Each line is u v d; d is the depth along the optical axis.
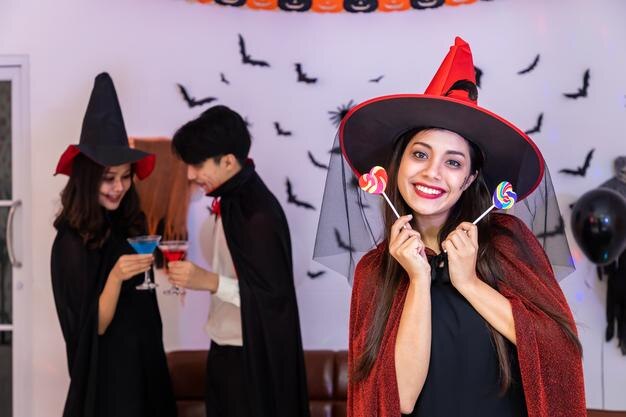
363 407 1.79
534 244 1.86
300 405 3.05
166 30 4.07
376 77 4.05
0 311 4.08
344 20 4.05
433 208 1.80
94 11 4.05
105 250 3.01
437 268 1.83
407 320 1.74
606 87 3.95
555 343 1.69
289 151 4.07
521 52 3.99
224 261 3.18
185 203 3.98
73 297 2.93
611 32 3.94
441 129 1.81
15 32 4.05
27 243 4.03
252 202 3.04
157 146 4.02
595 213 3.49
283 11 4.07
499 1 4.00
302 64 4.07
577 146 3.97
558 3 3.97
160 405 3.10
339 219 2.08
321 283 4.07
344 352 3.80
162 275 4.02
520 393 1.75
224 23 4.07
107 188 2.99
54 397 4.03
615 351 3.93
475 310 1.76
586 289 3.95
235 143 3.01
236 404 3.02
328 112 4.07
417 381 1.74
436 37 4.03
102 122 3.06
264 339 2.97
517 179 1.93
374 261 1.94
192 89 4.07
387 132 1.92
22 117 4.04
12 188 4.06
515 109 4.00
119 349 2.96
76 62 4.05
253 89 4.07
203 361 3.77
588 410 3.07
